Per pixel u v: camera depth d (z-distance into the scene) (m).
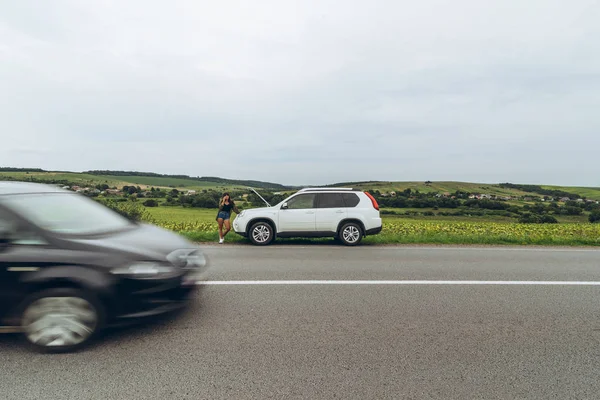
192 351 3.50
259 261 8.18
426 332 4.04
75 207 4.41
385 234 14.01
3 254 3.39
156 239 4.29
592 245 12.05
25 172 84.56
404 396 2.79
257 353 3.48
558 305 5.03
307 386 2.92
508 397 2.79
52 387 2.85
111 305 3.56
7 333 3.47
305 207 11.35
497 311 4.76
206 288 5.76
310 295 5.40
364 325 4.23
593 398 2.79
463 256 9.23
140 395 2.75
